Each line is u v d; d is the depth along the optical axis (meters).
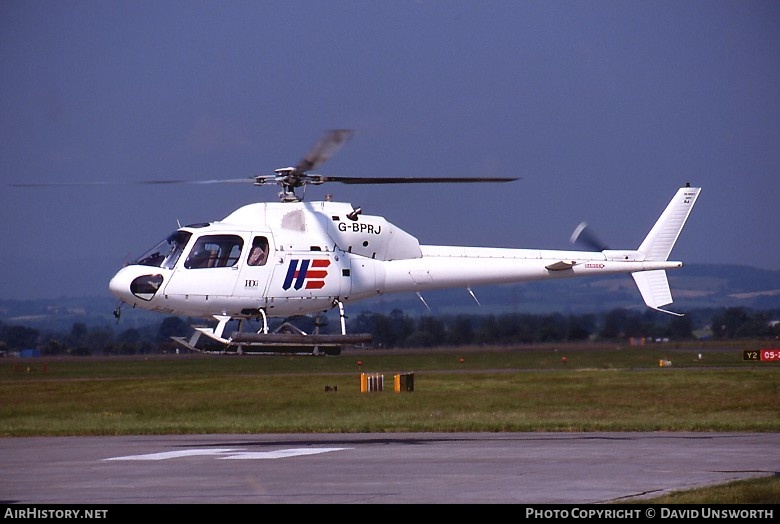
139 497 49.00
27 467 61.41
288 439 79.88
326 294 81.81
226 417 108.75
